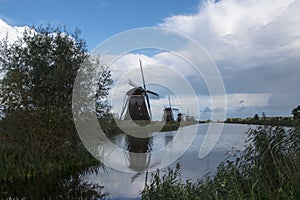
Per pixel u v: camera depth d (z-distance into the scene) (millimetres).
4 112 9328
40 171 8734
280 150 5074
